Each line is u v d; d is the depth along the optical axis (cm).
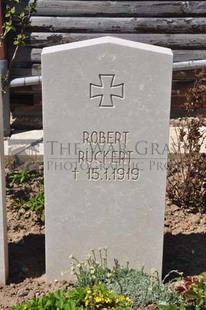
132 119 232
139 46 226
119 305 221
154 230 243
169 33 370
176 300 231
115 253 246
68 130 233
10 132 360
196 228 283
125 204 241
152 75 227
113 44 225
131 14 367
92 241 245
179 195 296
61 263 247
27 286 246
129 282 238
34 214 288
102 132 233
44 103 230
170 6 365
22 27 358
